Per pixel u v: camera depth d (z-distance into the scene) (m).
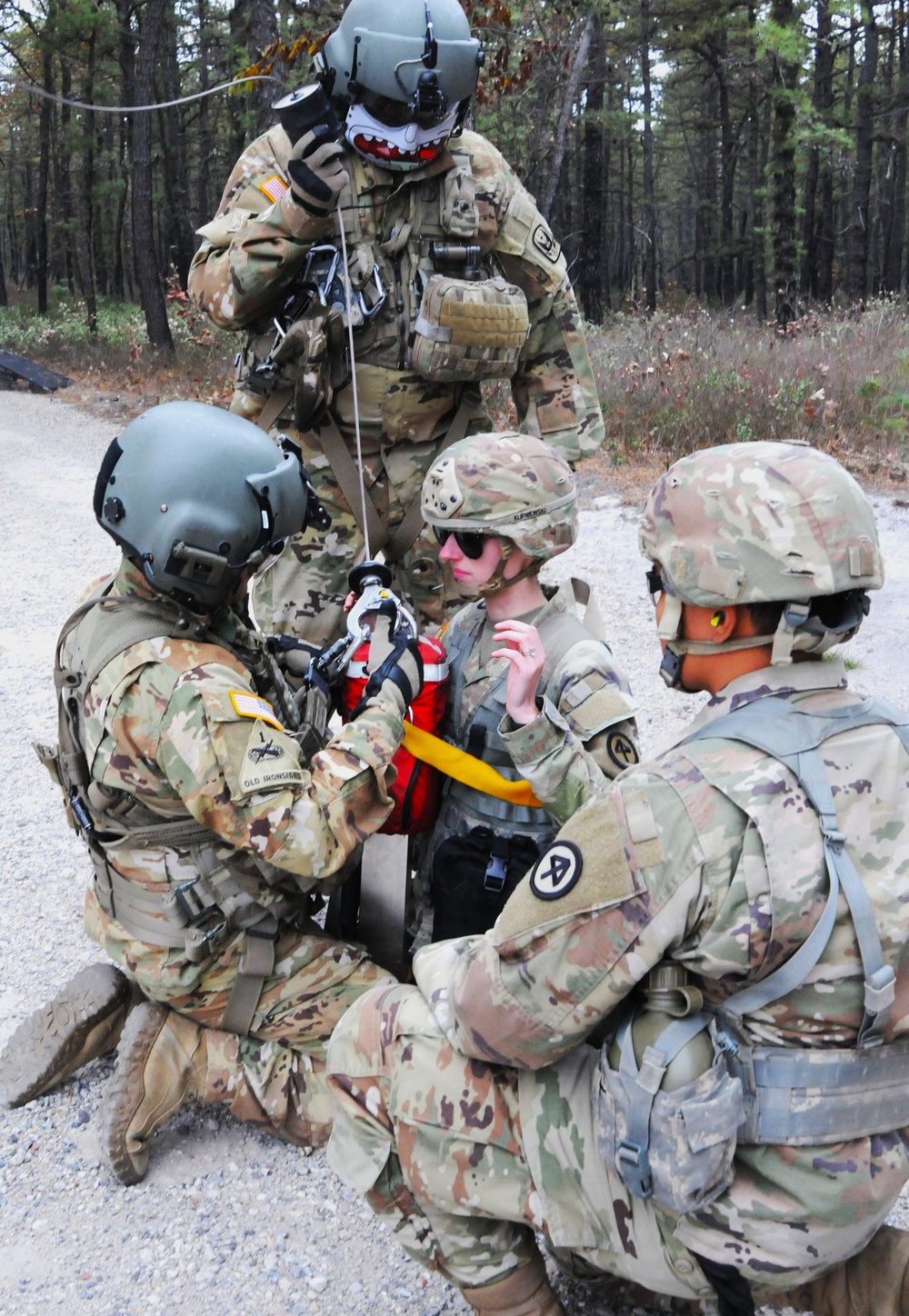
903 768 1.57
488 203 3.14
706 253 36.56
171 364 17.44
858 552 1.54
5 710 5.04
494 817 2.46
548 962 1.59
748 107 35.25
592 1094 1.70
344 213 2.97
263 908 2.40
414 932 2.86
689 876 1.51
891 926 1.50
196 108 37.03
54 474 10.62
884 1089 1.56
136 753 2.25
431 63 2.78
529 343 3.38
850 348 11.65
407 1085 1.81
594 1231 1.72
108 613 2.31
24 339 22.30
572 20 15.68
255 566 2.32
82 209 29.84
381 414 3.12
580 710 2.32
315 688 2.52
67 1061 2.62
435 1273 2.20
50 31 26.72
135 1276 2.19
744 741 1.56
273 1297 2.15
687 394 10.00
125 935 2.44
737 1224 1.57
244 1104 2.47
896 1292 1.70
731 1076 1.56
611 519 8.05
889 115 28.44
